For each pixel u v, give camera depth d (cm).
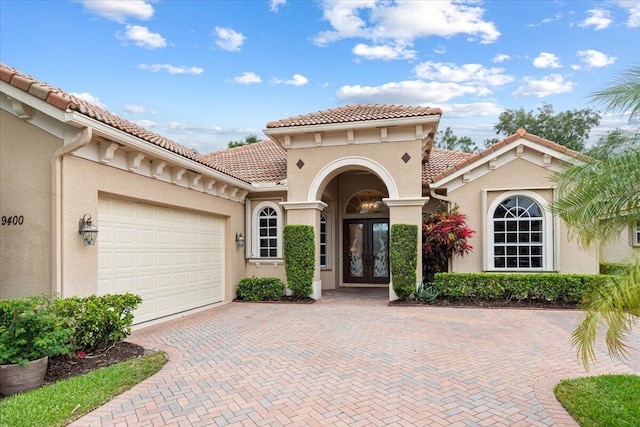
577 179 456
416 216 1305
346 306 1236
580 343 455
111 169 844
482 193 1293
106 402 491
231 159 1855
